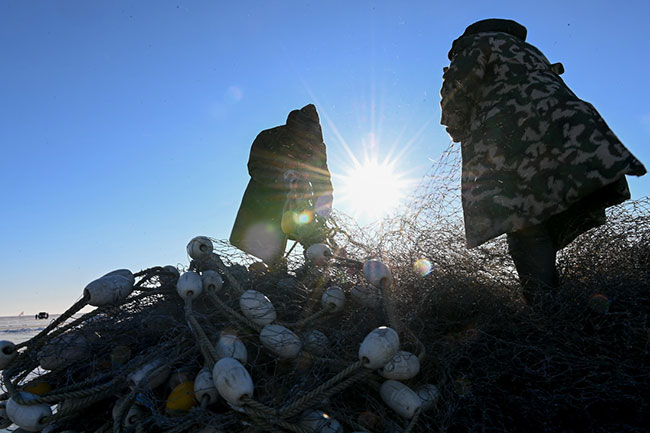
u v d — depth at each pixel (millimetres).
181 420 1061
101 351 1404
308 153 2496
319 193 2389
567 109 1628
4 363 1326
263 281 1694
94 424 1293
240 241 2562
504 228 1643
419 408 1123
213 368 1089
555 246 1861
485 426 1148
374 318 1495
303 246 2318
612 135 1563
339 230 2215
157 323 1448
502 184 1675
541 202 1594
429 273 1685
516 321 1536
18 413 1204
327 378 1242
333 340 1385
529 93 1716
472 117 1854
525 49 1834
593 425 1139
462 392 1232
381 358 1122
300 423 1083
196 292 1437
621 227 1881
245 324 1369
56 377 1391
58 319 1401
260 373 1244
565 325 1396
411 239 1886
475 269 1713
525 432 1180
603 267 1724
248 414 1040
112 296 1442
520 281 1685
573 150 1569
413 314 1471
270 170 2529
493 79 1812
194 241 1649
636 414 1175
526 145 1658
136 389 1153
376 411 1180
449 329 1586
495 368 1306
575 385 1252
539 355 1307
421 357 1248
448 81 1843
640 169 1473
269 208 2555
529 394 1234
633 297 1471
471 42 1859
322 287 1682
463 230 2070
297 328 1398
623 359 1318
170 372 1264
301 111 2598
